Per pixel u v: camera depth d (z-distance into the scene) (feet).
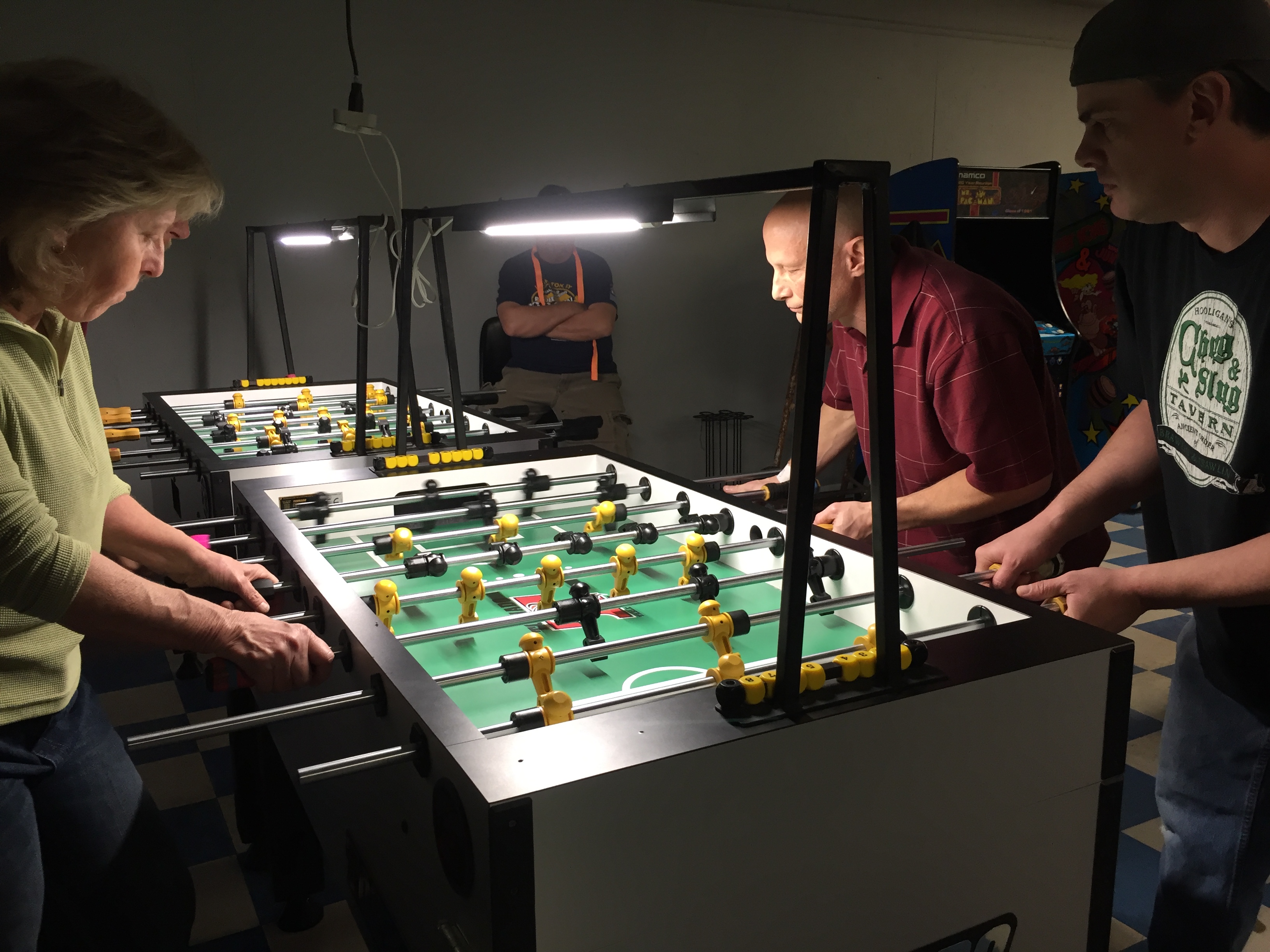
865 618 5.10
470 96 16.19
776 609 5.34
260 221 15.16
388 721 3.74
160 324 14.83
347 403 12.32
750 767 3.15
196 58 14.26
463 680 3.89
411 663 3.75
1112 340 18.21
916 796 3.52
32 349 3.77
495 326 16.33
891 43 19.58
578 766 2.91
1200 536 4.66
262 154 14.96
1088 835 4.00
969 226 18.06
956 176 14.98
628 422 16.49
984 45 20.71
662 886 3.07
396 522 6.59
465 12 15.88
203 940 6.59
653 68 17.48
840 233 6.03
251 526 6.71
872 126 19.83
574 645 4.92
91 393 4.62
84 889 4.44
